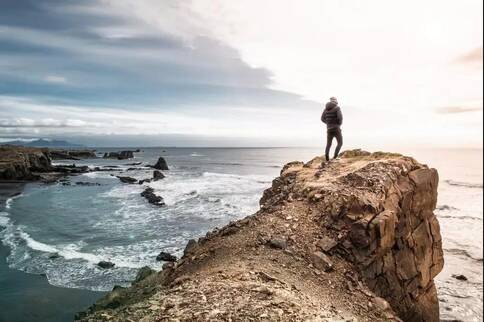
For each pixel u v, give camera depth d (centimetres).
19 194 4719
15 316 1491
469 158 14962
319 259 980
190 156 17512
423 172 1367
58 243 2456
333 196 1182
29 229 2844
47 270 1955
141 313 691
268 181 6122
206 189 5000
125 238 2577
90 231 2767
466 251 2647
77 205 3853
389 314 858
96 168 8781
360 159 1556
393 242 1121
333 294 874
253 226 1139
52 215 3353
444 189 6216
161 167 8888
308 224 1122
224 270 881
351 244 1047
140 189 5050
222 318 641
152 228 2850
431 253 1321
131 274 1894
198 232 2736
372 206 1107
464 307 1781
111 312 747
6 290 1717
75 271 1939
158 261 2086
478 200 4984
